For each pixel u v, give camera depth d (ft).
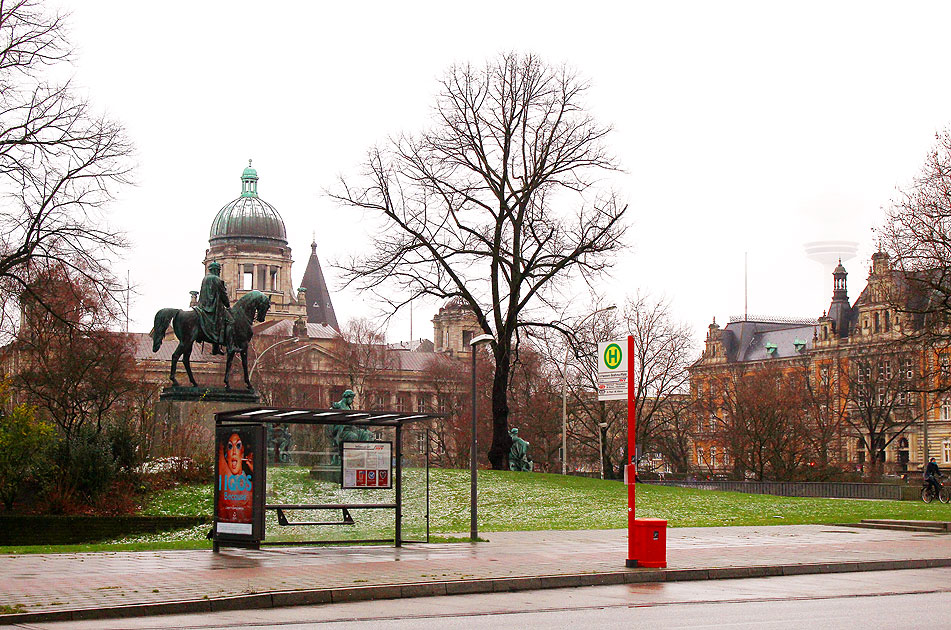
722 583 70.74
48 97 149.69
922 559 83.05
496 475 171.01
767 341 539.70
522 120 186.29
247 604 57.11
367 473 87.56
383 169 186.60
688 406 319.47
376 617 53.83
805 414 336.29
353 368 395.75
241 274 567.18
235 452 80.94
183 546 90.99
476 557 80.18
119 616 53.26
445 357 424.46
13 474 118.21
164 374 438.40
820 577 74.74
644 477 334.44
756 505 152.97
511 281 187.52
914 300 203.00
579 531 110.42
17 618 51.16
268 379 394.11
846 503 161.89
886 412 362.12
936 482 173.27
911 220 178.70
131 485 125.39
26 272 157.89
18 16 145.18
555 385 307.58
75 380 205.57
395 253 185.57
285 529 88.84
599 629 49.55
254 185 589.73
